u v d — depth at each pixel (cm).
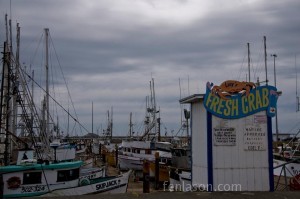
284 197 1002
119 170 4053
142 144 4172
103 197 998
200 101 1159
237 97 1095
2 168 1694
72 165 1847
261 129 1098
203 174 1130
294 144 3700
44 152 2511
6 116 2100
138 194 1036
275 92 1103
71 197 998
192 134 1220
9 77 2191
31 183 1738
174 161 3253
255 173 1089
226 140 1088
